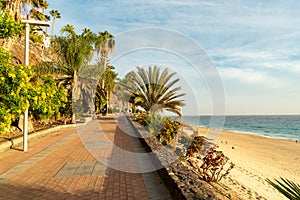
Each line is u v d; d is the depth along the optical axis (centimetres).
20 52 1534
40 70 1758
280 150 2205
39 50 2150
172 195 448
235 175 959
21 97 772
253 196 666
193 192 395
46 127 1548
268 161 1577
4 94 744
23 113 905
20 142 1031
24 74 772
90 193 466
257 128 6203
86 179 553
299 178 1136
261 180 979
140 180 546
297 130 5500
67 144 1055
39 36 2603
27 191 478
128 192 471
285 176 1153
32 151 892
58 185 511
